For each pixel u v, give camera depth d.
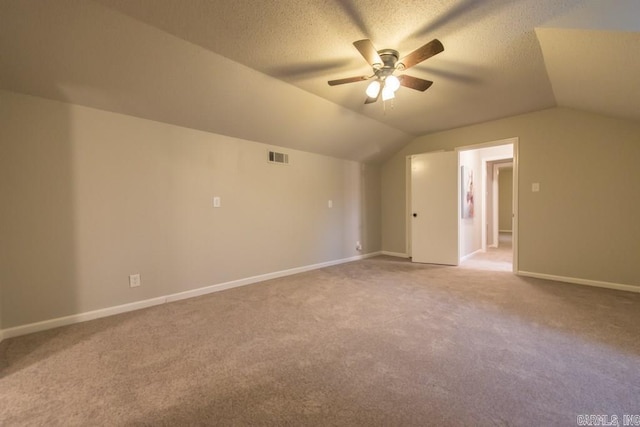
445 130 4.58
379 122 4.11
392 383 1.55
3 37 1.82
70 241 2.41
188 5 1.72
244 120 3.24
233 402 1.42
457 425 1.25
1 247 2.14
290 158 4.08
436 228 4.69
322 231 4.56
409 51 2.23
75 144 2.42
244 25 1.92
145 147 2.79
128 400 1.44
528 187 3.77
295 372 1.67
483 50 2.23
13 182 2.18
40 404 1.41
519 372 1.63
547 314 2.47
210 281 3.26
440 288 3.29
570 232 3.48
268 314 2.56
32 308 2.25
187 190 3.08
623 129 3.16
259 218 3.73
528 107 3.53
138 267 2.75
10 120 2.16
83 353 1.90
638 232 3.10
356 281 3.65
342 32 2.00
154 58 2.22
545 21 1.87
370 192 5.43
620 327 2.19
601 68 2.22
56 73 2.14
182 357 1.84
